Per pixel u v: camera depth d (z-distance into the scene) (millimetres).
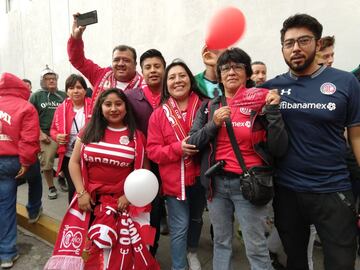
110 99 2602
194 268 2969
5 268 3389
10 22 9578
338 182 2045
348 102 1986
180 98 2682
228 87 2279
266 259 2273
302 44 1974
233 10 2209
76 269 2611
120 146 2631
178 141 2535
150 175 2559
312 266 2844
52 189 5160
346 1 3467
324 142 2031
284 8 3924
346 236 2012
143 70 2910
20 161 3361
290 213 2209
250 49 4281
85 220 2689
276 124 2010
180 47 5094
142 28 5641
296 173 2113
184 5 4965
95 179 2684
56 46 7844
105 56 6402
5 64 10117
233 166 2219
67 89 4023
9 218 3447
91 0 6625
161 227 3863
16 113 3336
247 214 2215
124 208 2635
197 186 2768
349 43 3484
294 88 2090
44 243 3982
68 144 3854
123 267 2572
